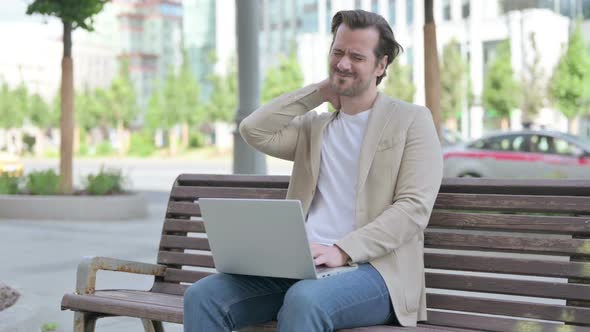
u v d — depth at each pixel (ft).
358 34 10.00
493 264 9.98
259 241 9.21
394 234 9.52
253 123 10.66
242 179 12.20
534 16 151.94
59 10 42.93
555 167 48.55
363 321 9.34
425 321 10.16
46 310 17.69
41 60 307.78
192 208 12.42
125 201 42.63
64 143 44.60
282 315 8.89
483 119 151.43
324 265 9.47
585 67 114.42
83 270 10.96
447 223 10.39
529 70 123.54
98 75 332.19
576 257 9.56
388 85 153.17
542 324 9.45
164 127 208.64
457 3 168.35
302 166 10.67
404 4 175.32
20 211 42.04
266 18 236.02
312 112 11.02
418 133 9.91
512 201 10.00
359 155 10.08
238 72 28.99
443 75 145.59
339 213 10.15
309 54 196.24
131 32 326.65
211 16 263.29
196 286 9.57
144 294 11.44
